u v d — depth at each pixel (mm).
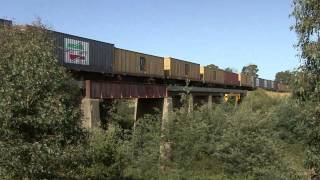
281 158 27812
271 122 32969
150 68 49375
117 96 38812
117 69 42094
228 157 27688
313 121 10633
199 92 63875
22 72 12500
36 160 12109
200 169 28078
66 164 13750
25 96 12258
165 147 28562
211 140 28469
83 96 33875
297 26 10586
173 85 56000
